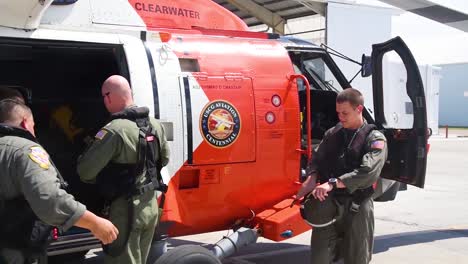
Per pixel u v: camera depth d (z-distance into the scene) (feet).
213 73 14.16
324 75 18.61
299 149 15.49
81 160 10.85
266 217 14.84
